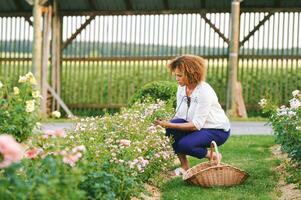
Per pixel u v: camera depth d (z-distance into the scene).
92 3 19.03
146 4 18.89
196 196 6.62
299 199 6.54
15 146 3.54
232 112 17.23
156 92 14.06
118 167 5.93
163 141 7.54
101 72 19.06
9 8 19.52
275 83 18.19
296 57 18.08
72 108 19.17
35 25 17.67
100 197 5.13
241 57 18.33
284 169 7.93
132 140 7.38
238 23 17.47
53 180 4.07
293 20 18.12
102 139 7.24
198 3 18.59
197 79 7.52
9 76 19.52
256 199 6.49
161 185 7.29
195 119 7.47
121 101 18.95
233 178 7.07
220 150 9.70
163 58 18.81
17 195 4.05
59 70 19.19
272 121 8.09
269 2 18.27
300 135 7.14
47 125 14.81
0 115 9.23
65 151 4.55
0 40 19.61
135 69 18.94
